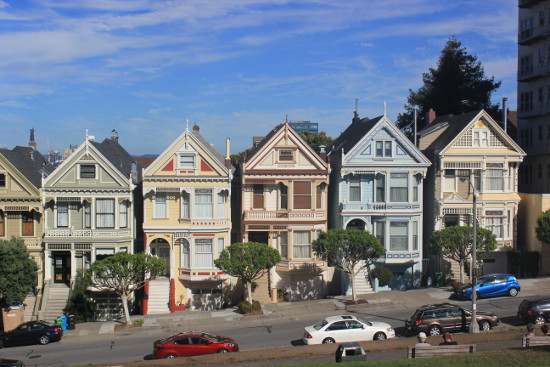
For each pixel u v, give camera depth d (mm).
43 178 48375
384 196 50719
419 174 51094
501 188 52219
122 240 48562
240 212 51281
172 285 48406
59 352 37562
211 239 48875
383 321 39750
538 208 52312
